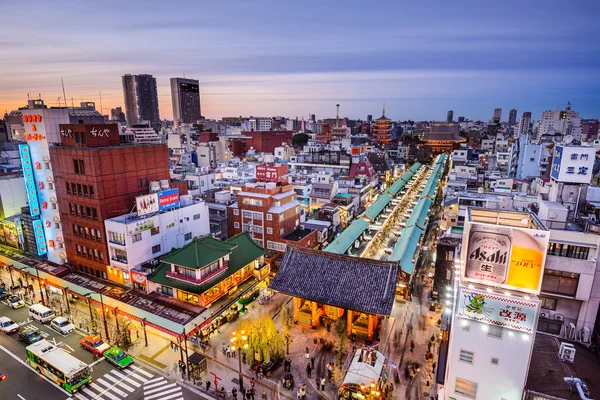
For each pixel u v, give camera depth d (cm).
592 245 3250
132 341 4269
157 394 3491
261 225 6438
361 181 10881
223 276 4528
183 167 11231
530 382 2627
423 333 4366
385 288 4050
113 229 4703
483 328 2589
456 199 7044
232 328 4497
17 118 13612
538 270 2548
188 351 4116
